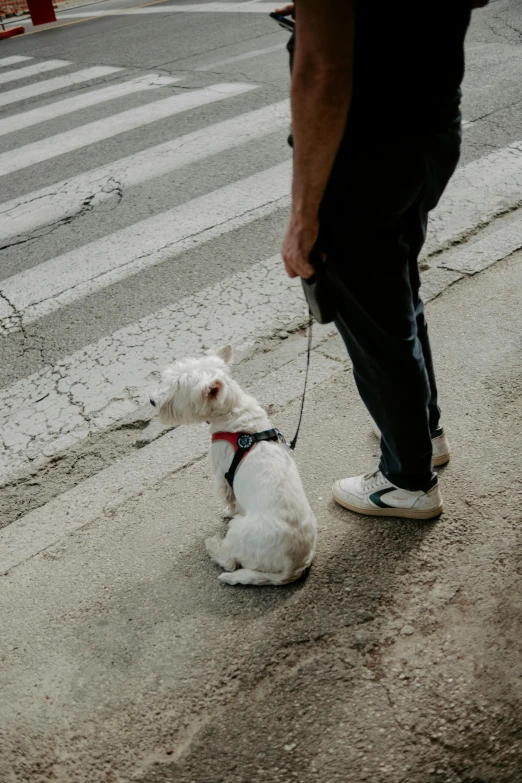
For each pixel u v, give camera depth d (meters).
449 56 1.96
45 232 5.38
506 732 2.01
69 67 9.71
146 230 5.21
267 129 6.58
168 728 2.15
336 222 2.09
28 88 8.96
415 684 2.17
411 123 1.97
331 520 2.82
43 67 9.95
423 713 2.09
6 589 2.71
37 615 2.59
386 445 2.65
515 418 3.18
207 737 2.11
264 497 2.49
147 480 3.16
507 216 4.82
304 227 2.06
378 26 1.85
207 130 6.74
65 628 2.52
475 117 6.23
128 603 2.59
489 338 3.72
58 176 6.25
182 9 12.55
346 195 2.05
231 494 2.75
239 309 4.25
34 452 3.40
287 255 2.15
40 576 2.75
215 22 10.89
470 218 4.84
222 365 2.78
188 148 6.42
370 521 2.79
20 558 2.85
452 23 1.92
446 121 2.07
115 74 8.99
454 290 4.14
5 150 6.96
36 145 6.98
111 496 3.10
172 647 2.40
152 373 3.82
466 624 2.33
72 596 2.64
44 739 2.17
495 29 8.46
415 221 2.26
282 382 3.64
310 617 2.44
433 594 2.45
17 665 2.41
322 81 1.79
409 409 2.45
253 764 2.03
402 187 2.04
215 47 9.46
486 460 2.98
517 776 1.91
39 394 3.79
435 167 2.11
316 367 3.71
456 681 2.16
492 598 2.40
